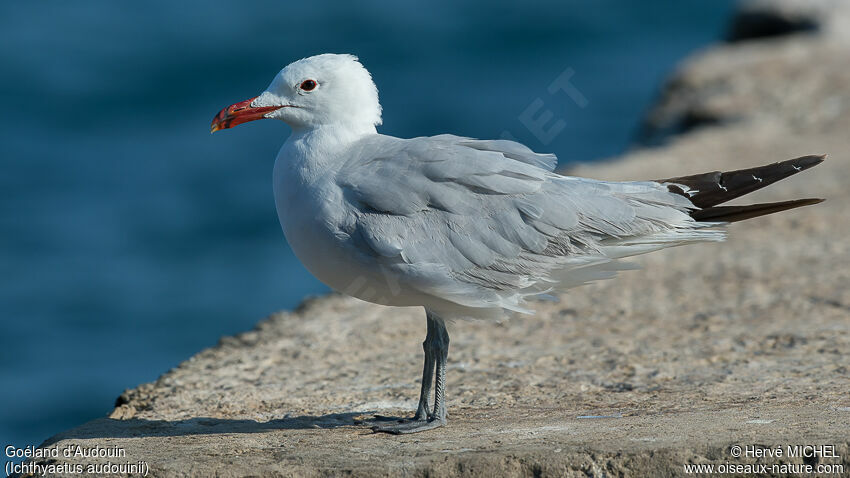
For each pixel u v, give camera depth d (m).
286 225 9.19
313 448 8.30
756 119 24.22
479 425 8.93
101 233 28.64
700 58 30.67
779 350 11.11
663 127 26.27
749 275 14.28
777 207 8.98
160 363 22.23
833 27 32.91
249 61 41.69
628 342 11.79
